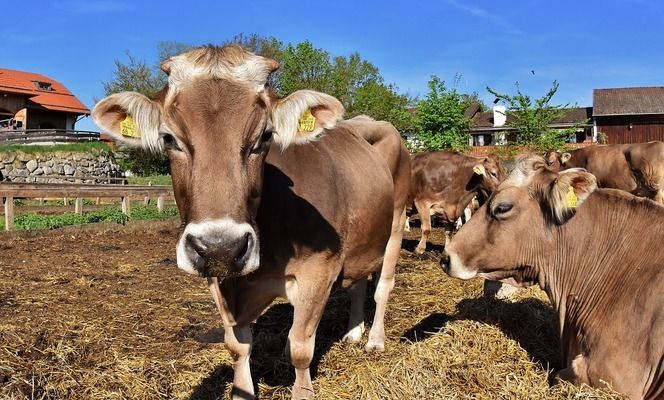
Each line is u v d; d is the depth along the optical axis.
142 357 5.43
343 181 4.61
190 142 3.08
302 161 4.20
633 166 13.96
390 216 5.40
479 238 4.72
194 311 7.12
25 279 8.88
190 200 3.03
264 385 4.82
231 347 4.23
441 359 4.68
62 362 5.25
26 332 6.11
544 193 4.48
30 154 34.53
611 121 50.34
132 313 6.99
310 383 4.36
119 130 3.29
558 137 30.80
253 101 3.15
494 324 5.44
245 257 2.96
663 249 4.01
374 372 4.63
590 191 4.15
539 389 4.20
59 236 14.17
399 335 6.10
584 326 4.22
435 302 7.28
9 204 14.68
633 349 3.81
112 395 4.60
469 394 4.25
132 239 13.88
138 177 41.22
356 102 53.75
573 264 4.41
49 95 57.88
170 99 3.17
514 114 31.84
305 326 4.15
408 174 6.48
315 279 4.11
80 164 36.38
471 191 12.85
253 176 3.22
